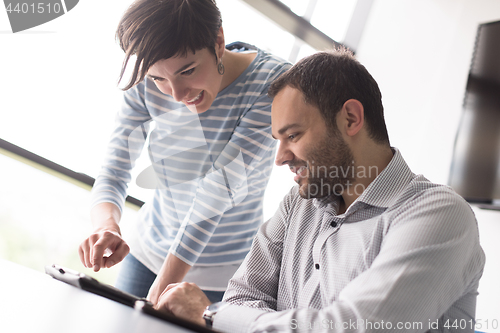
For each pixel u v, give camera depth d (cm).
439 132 261
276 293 97
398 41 307
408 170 85
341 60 83
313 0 312
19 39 220
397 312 61
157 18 91
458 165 235
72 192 280
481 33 239
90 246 98
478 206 221
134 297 77
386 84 307
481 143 226
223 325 75
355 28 336
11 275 80
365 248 80
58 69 200
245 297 92
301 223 95
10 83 228
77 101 150
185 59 96
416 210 74
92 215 111
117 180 118
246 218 126
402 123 287
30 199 281
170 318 64
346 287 69
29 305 61
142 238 132
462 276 70
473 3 262
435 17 285
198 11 95
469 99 237
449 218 70
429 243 67
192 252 109
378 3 329
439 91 269
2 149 252
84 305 65
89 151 136
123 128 118
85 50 190
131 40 92
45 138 236
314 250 88
